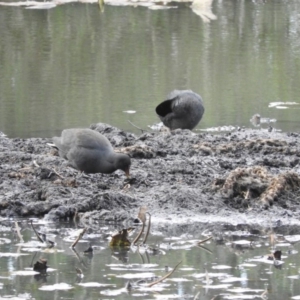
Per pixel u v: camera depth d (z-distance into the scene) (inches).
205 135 701.9
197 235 463.8
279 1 1563.7
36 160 595.5
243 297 364.8
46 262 403.2
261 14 1422.2
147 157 622.2
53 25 1304.1
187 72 995.9
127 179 538.3
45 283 381.7
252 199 520.1
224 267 406.3
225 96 888.9
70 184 536.4
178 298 362.6
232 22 1349.7
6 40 1182.9
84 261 414.9
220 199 518.6
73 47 1143.6
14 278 388.2
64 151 546.6
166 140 678.5
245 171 532.1
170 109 738.8
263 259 419.8
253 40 1202.0
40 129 732.0
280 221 490.3
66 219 493.7
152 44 1165.1
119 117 785.6
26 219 495.2
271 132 727.7
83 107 824.3
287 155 641.0
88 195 519.2
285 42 1190.9
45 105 829.8
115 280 386.6
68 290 372.2
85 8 1482.5
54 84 928.9
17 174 557.6
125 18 1380.4
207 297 364.2
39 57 1080.2
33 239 453.4
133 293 368.8
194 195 518.0
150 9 1481.3
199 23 1338.6
